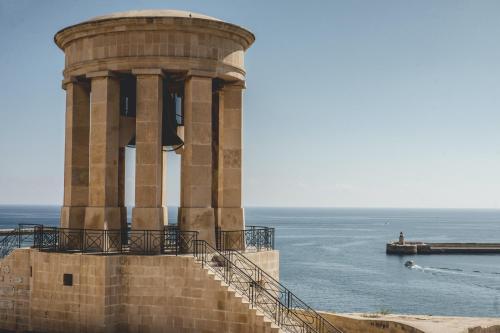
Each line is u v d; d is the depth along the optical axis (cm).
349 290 6181
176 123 2611
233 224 2395
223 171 2416
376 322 2325
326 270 7925
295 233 17750
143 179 2167
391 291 6175
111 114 2233
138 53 2192
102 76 2223
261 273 2192
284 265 8506
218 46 2272
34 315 2162
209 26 2230
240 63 2369
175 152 2736
